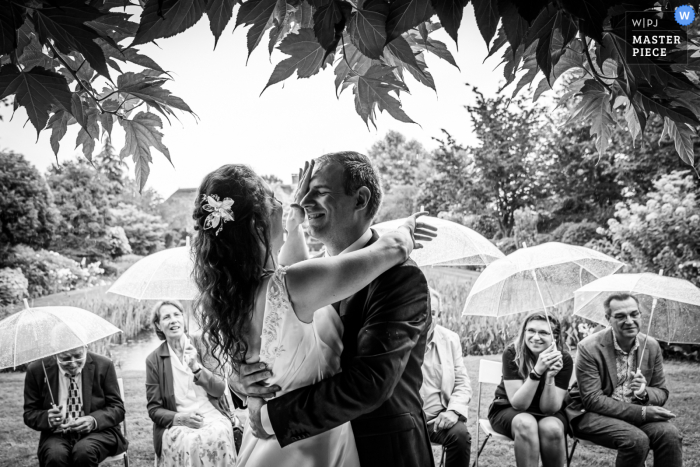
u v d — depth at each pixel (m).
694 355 7.83
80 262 10.77
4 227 10.13
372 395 1.80
